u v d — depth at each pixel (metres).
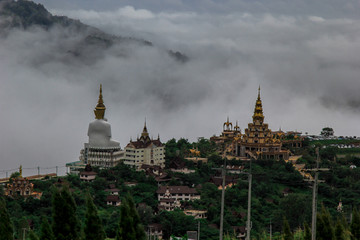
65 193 144.12
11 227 145.25
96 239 140.62
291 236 164.50
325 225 161.12
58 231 141.38
